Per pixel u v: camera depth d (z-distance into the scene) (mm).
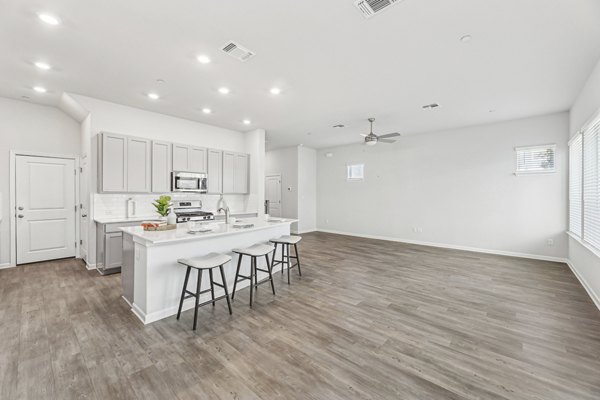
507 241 5406
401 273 4199
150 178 4602
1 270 4156
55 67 3158
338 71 3250
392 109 4656
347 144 7895
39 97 4180
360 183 7660
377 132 6352
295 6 2125
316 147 8406
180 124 5254
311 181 8633
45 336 2299
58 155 4699
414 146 6621
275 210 8789
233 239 3371
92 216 4273
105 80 3521
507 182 5383
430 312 2842
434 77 3406
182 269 2809
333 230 8328
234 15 2238
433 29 2422
